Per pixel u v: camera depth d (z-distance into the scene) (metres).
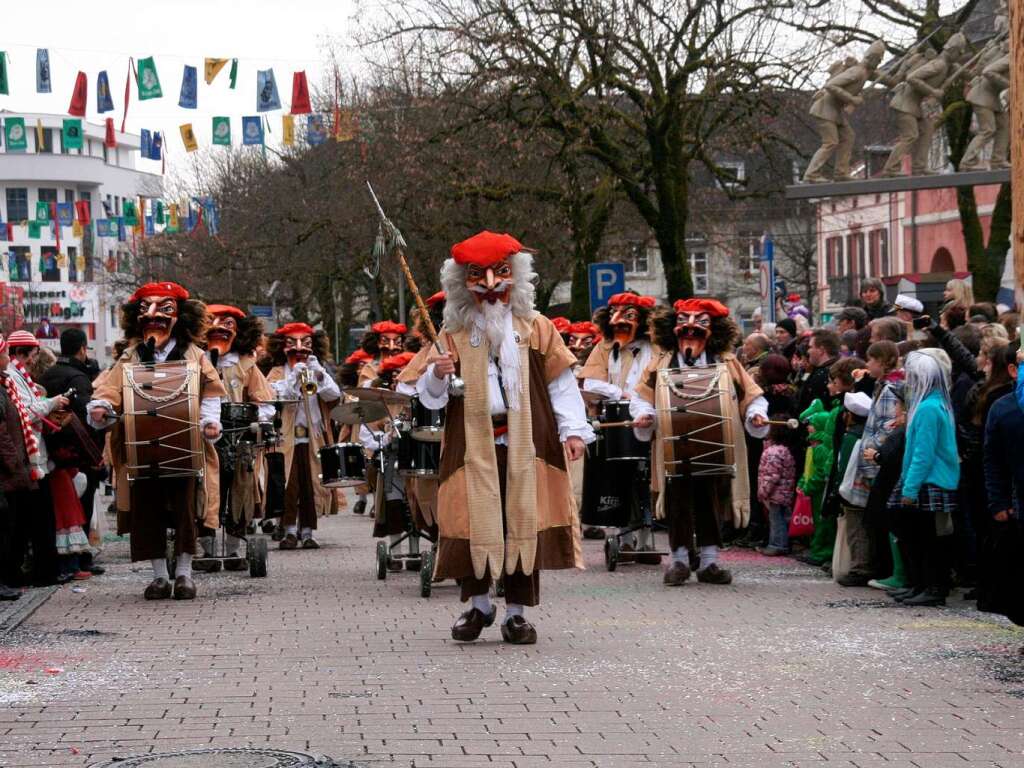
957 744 6.30
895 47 26.41
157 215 41.09
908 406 10.24
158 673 8.05
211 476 11.48
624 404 12.82
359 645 8.95
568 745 6.34
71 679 7.89
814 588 11.39
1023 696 7.23
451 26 26.73
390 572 13.13
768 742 6.36
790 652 8.49
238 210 44.16
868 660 8.21
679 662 8.23
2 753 6.26
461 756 6.16
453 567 8.95
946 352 10.91
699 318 11.60
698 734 6.52
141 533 11.23
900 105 20.09
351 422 12.46
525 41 25.78
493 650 8.70
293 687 7.62
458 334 9.05
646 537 13.34
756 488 14.30
